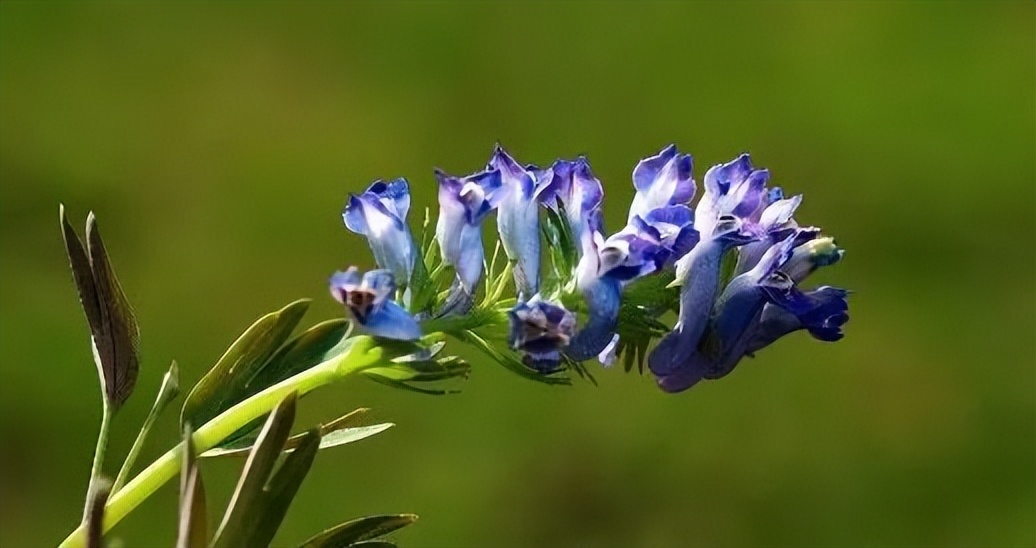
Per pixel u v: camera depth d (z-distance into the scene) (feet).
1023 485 2.30
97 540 1.33
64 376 2.24
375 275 1.30
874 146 2.60
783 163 2.57
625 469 2.25
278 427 1.31
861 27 2.73
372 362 1.33
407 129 2.56
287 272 2.38
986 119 2.64
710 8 2.72
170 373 1.36
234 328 2.31
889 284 2.47
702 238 1.36
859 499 2.26
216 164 2.49
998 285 2.48
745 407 2.32
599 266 1.33
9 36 2.59
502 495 2.19
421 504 2.16
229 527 1.31
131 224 2.41
